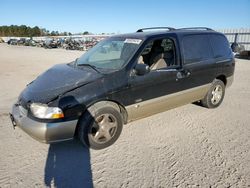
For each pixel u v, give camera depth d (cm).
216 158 314
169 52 420
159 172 285
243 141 364
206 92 488
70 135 312
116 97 336
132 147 346
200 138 374
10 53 2412
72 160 313
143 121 443
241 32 2306
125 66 352
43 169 293
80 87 316
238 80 862
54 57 1898
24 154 327
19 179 273
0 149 339
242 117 466
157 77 378
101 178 275
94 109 320
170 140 368
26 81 848
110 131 347
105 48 423
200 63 448
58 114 296
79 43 3616
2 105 544
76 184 265
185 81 425
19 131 398
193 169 290
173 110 504
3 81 847
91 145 332
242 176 276
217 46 497
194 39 451
